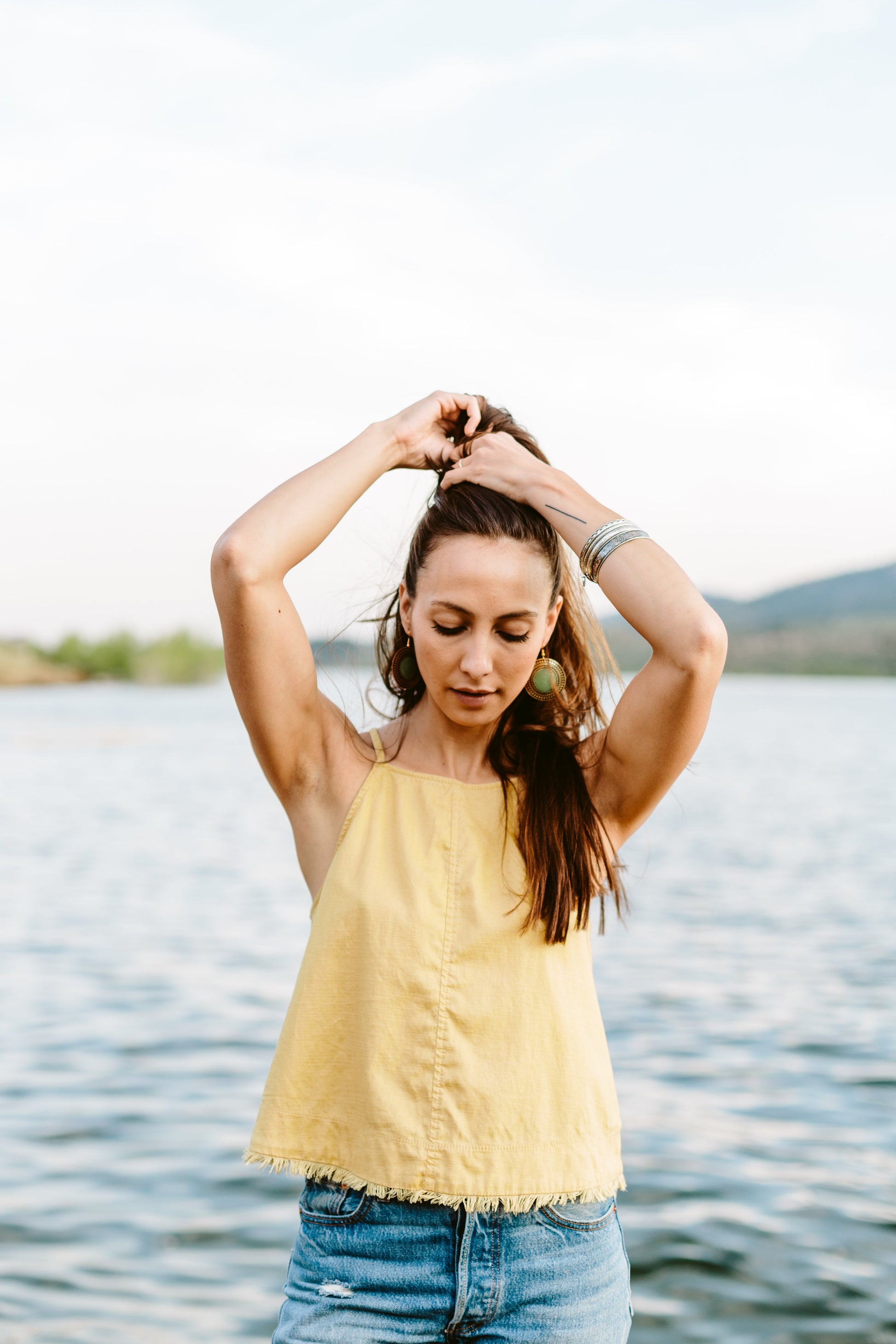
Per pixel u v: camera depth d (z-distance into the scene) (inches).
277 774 76.9
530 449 85.4
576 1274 70.3
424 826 75.5
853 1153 210.8
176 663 3356.3
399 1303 69.1
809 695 3868.1
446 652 73.4
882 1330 153.9
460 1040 71.0
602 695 85.7
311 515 75.4
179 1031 292.7
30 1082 251.6
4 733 1779.0
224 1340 151.4
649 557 75.8
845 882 558.3
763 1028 297.0
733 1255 172.9
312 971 73.0
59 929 432.1
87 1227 182.9
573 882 73.9
